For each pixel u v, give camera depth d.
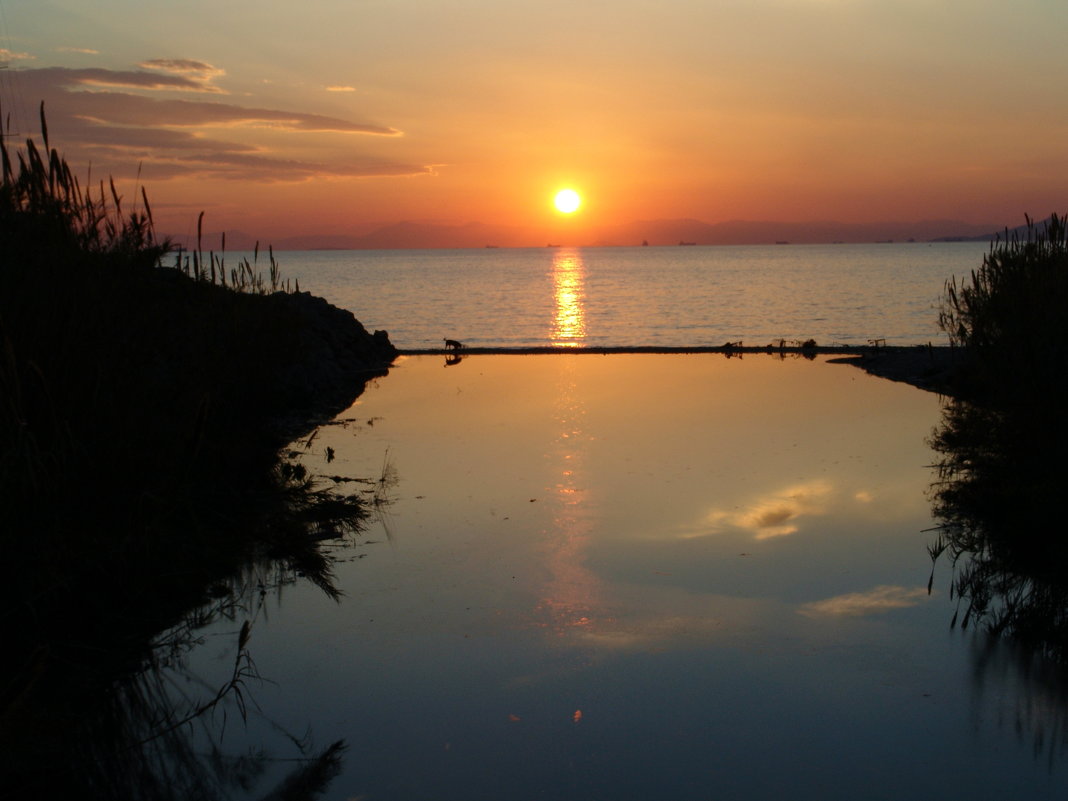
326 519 6.34
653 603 4.87
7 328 4.32
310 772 3.29
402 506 6.76
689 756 3.38
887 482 7.27
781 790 3.15
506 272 87.38
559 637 4.45
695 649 4.30
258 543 5.74
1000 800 3.08
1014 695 3.82
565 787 3.19
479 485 7.33
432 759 3.38
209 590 5.07
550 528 6.20
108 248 5.64
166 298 6.59
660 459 8.18
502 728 3.60
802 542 5.85
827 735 3.52
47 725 3.39
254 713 3.73
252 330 8.67
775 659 4.19
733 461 8.05
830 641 4.38
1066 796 3.09
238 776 3.26
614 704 3.79
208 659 4.24
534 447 8.77
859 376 13.65
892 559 5.51
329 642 4.42
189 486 5.68
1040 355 6.56
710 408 10.90
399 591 5.09
